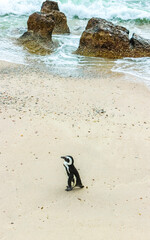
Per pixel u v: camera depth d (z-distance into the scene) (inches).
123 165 330.6
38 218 251.8
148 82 574.9
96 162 334.0
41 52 734.5
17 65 638.5
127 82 573.0
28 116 425.7
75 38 872.3
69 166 273.4
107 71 634.2
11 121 410.6
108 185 296.7
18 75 581.3
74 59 708.0
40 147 358.6
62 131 393.4
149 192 288.4
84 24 1034.7
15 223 246.5
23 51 732.0
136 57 735.7
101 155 347.3
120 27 780.0
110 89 538.3
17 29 888.3
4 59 668.1
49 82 556.7
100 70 639.1
